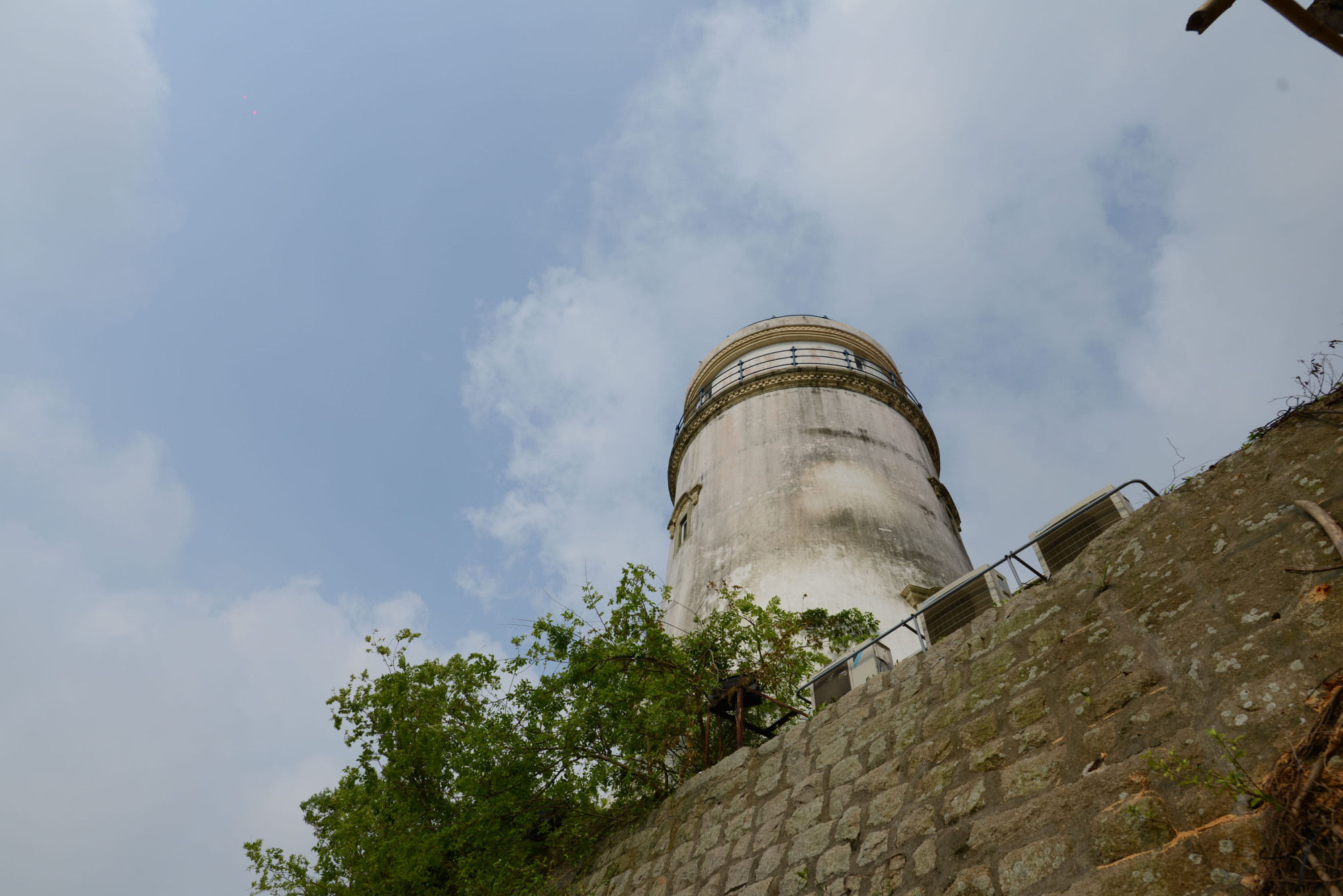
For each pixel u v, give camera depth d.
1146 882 5.75
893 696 9.40
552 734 12.30
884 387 28.95
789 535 22.62
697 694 12.80
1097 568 8.16
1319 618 5.95
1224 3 4.82
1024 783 7.14
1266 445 7.31
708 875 9.65
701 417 29.55
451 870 12.86
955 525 27.05
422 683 13.77
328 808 16.47
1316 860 4.93
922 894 7.17
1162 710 6.54
